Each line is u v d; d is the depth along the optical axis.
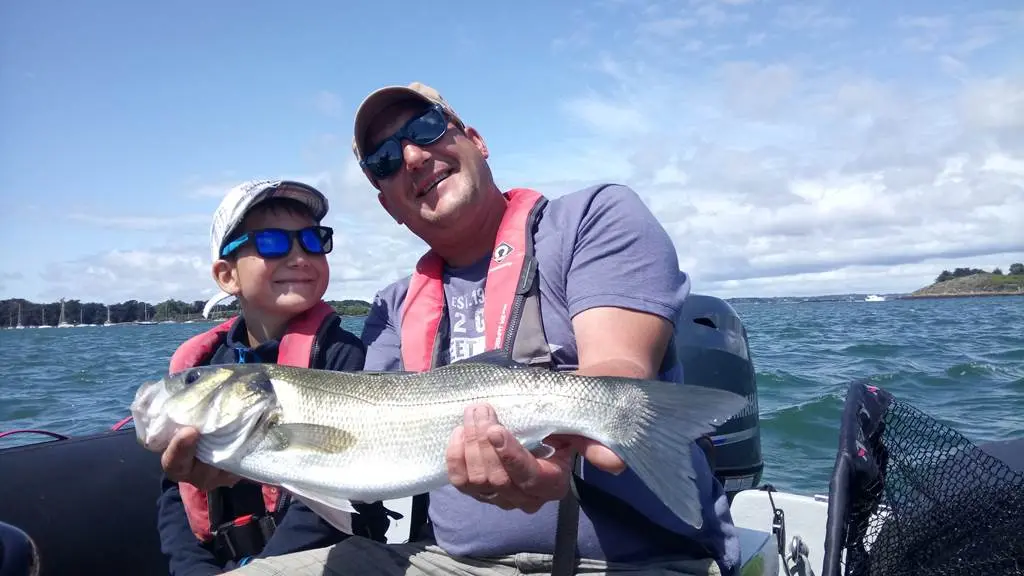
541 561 0.81
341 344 1.08
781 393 2.99
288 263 1.05
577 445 0.71
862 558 0.80
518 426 0.71
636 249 0.80
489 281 0.88
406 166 0.92
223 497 0.99
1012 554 0.72
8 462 1.04
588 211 0.84
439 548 0.89
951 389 3.07
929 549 0.78
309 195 1.09
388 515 1.04
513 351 0.83
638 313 0.76
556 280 0.85
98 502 1.08
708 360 1.31
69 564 1.00
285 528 0.96
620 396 0.69
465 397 0.74
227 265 1.10
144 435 0.81
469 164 0.93
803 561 1.11
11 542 0.50
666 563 0.77
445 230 0.93
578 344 0.79
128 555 1.08
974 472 0.86
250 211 1.06
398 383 0.78
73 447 1.12
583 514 0.78
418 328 0.96
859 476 0.82
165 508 1.03
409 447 0.76
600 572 0.77
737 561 0.80
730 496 1.31
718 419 0.66
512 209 0.92
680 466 0.65
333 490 0.77
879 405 0.97
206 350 1.12
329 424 0.78
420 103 0.93
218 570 0.96
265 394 0.79
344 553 0.91
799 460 2.07
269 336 1.12
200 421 0.78
